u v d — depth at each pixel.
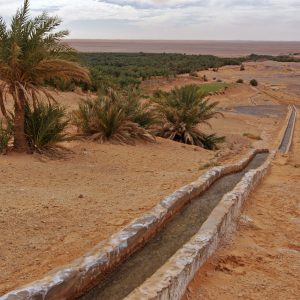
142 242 5.06
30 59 10.78
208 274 4.64
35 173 9.39
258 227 6.57
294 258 5.40
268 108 48.00
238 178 9.82
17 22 10.88
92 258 4.12
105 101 16.84
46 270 4.15
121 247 4.54
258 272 4.88
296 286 4.59
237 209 6.81
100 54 135.25
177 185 8.57
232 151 17.14
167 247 5.09
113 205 6.57
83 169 10.66
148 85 61.06
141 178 9.57
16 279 3.94
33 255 4.50
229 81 80.81
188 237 5.46
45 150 12.14
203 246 4.75
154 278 3.77
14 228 5.17
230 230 6.14
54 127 12.27
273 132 29.97
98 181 9.03
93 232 5.27
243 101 53.97
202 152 17.06
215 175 9.12
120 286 4.04
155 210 5.86
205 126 28.88
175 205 6.35
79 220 5.69
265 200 8.36
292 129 31.70
